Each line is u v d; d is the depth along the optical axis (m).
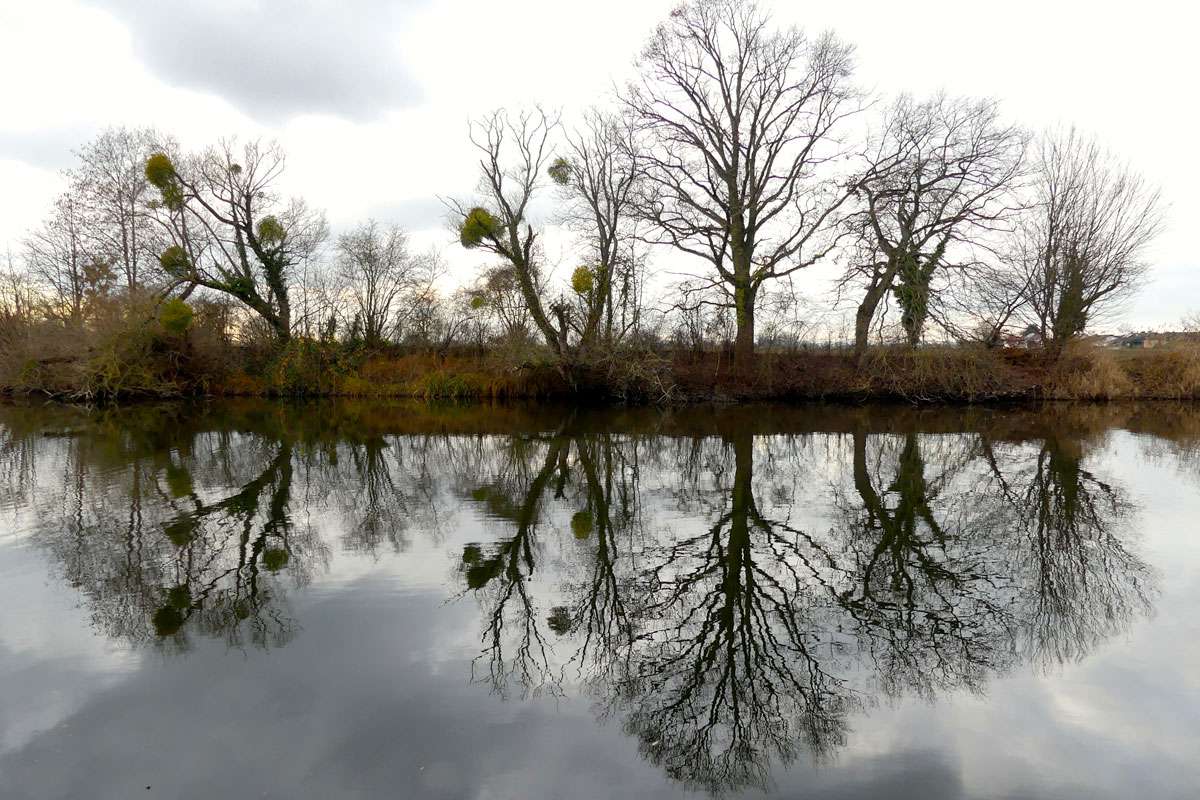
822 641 5.58
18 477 11.42
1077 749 4.01
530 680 4.86
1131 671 4.98
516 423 21.12
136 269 30.17
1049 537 8.45
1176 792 3.60
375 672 4.89
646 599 6.47
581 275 25.36
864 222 24.34
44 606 5.97
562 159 27.17
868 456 14.69
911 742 4.12
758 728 4.30
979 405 26.38
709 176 25.91
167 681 4.69
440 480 11.94
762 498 10.64
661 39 25.27
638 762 3.91
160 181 26.62
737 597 6.54
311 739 4.05
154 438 16.45
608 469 13.20
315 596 6.32
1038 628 5.77
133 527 8.46
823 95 24.44
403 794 3.56
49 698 4.44
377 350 33.00
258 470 12.47
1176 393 27.22
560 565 7.36
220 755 3.86
